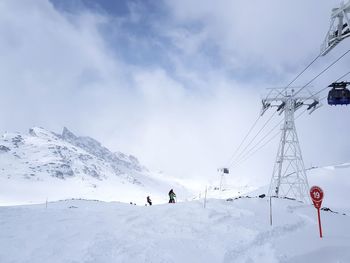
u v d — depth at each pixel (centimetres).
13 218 1911
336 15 2216
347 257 1109
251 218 1839
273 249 1215
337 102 2581
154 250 1238
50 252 1210
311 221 1941
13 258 1156
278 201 2680
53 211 2244
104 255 1170
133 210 2192
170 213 1944
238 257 1211
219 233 1512
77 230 1567
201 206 2175
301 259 1109
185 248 1277
